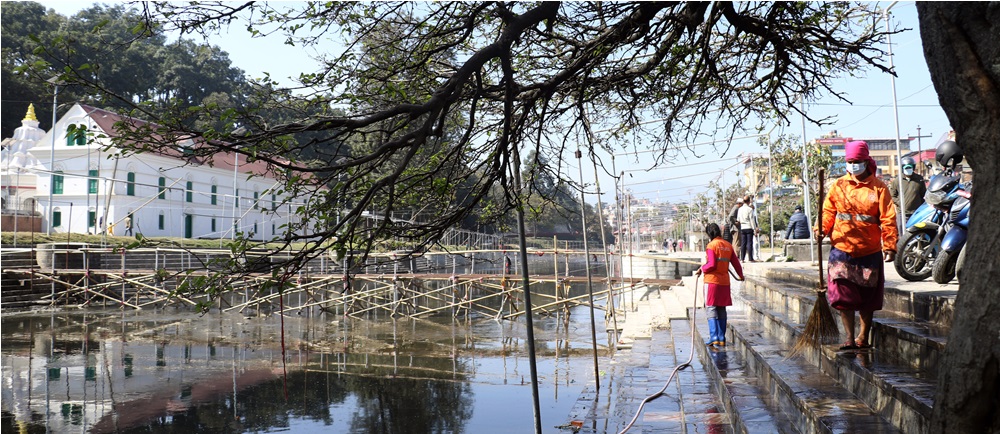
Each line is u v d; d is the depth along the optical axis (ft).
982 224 8.67
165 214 151.74
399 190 16.66
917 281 25.91
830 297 18.99
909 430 13.43
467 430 33.81
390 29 17.37
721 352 29.48
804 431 16.34
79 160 144.25
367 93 16.42
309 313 89.15
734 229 67.56
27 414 39.14
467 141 18.63
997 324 8.27
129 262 112.47
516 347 61.46
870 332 20.01
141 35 13.60
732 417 20.39
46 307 97.76
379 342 65.98
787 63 23.27
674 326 46.52
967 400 8.46
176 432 35.35
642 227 170.91
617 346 45.39
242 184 174.50
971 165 9.04
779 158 81.82
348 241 14.46
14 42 159.63
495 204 21.22
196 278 13.26
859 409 15.60
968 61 8.74
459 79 14.33
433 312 92.63
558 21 20.26
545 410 37.24
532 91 20.11
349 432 34.50
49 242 114.62
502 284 80.79
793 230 62.28
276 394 43.42
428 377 48.03
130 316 89.51
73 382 47.67
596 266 195.00
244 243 13.28
